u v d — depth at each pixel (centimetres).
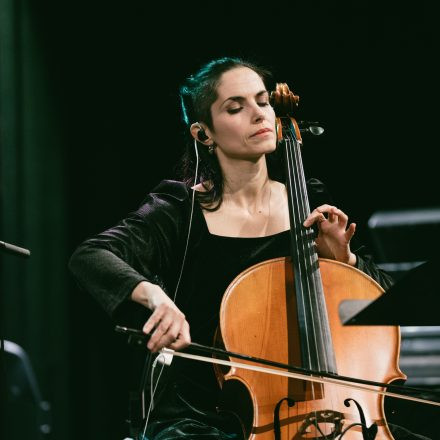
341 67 1662
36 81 1744
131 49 1750
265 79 841
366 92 1656
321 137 1666
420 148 1639
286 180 779
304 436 627
